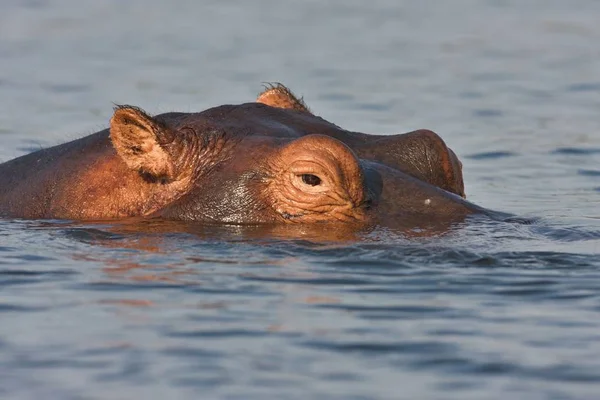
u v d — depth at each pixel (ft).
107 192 139.33
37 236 131.44
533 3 429.79
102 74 294.05
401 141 137.59
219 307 106.83
